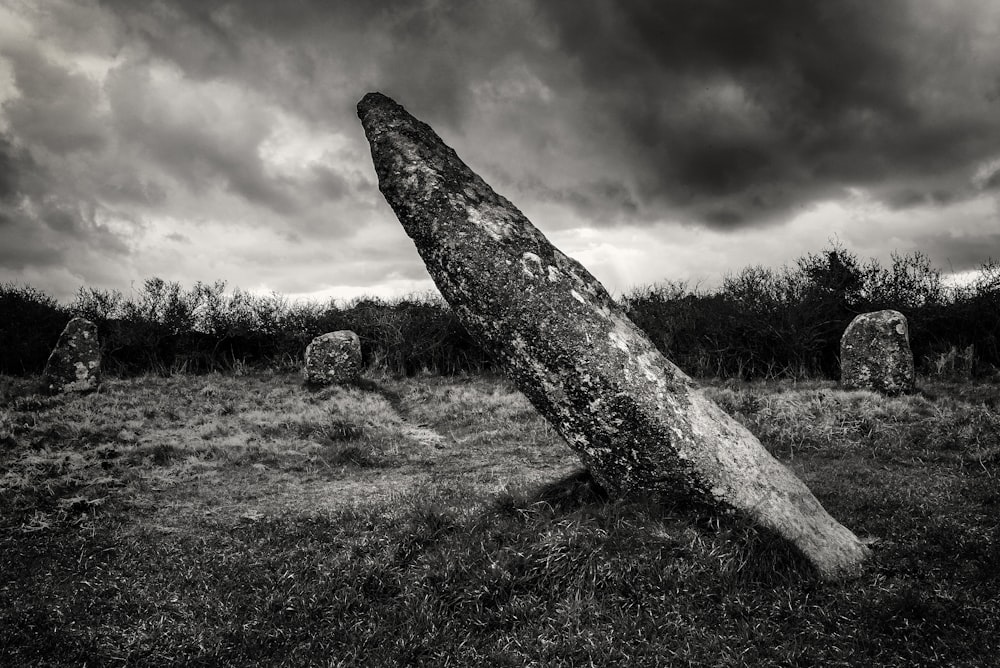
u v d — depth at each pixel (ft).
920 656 10.46
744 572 12.96
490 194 17.38
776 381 44.11
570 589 12.79
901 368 37.17
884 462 25.50
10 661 12.27
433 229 16.48
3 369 50.93
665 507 14.83
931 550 13.89
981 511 16.70
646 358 15.96
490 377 52.42
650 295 58.59
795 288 49.19
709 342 48.73
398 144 17.34
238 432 34.88
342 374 48.55
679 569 12.90
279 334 58.29
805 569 13.09
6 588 15.52
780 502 14.48
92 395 42.24
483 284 15.89
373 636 12.22
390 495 23.45
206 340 57.62
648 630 11.71
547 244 16.92
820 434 29.89
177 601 14.67
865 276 49.90
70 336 44.57
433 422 39.55
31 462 26.96
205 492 24.93
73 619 13.85
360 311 60.85
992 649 10.47
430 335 56.08
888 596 12.08
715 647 11.12
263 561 16.61
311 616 13.23
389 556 14.92
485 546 14.30
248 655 12.30
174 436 33.60
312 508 22.31
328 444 33.50
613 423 15.16
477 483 25.30
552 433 34.47
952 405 32.40
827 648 10.93
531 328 15.58
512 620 12.28
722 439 15.28
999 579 12.41
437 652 11.69
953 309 46.37
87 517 21.25
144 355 54.90
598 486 16.28
